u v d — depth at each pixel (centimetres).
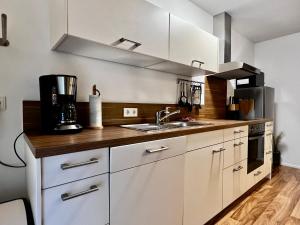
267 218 178
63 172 79
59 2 111
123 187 99
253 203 207
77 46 124
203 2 237
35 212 76
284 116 348
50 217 76
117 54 142
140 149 106
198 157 149
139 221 107
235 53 326
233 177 193
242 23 296
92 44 119
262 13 265
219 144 172
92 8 112
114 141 94
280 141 354
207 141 158
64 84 112
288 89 344
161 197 119
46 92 112
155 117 196
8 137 118
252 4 241
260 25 304
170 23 159
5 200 118
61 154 78
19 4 120
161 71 204
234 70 241
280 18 279
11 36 118
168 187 123
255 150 239
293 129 339
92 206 87
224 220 175
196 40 185
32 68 125
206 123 192
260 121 243
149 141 111
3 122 117
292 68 339
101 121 145
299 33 331
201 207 154
